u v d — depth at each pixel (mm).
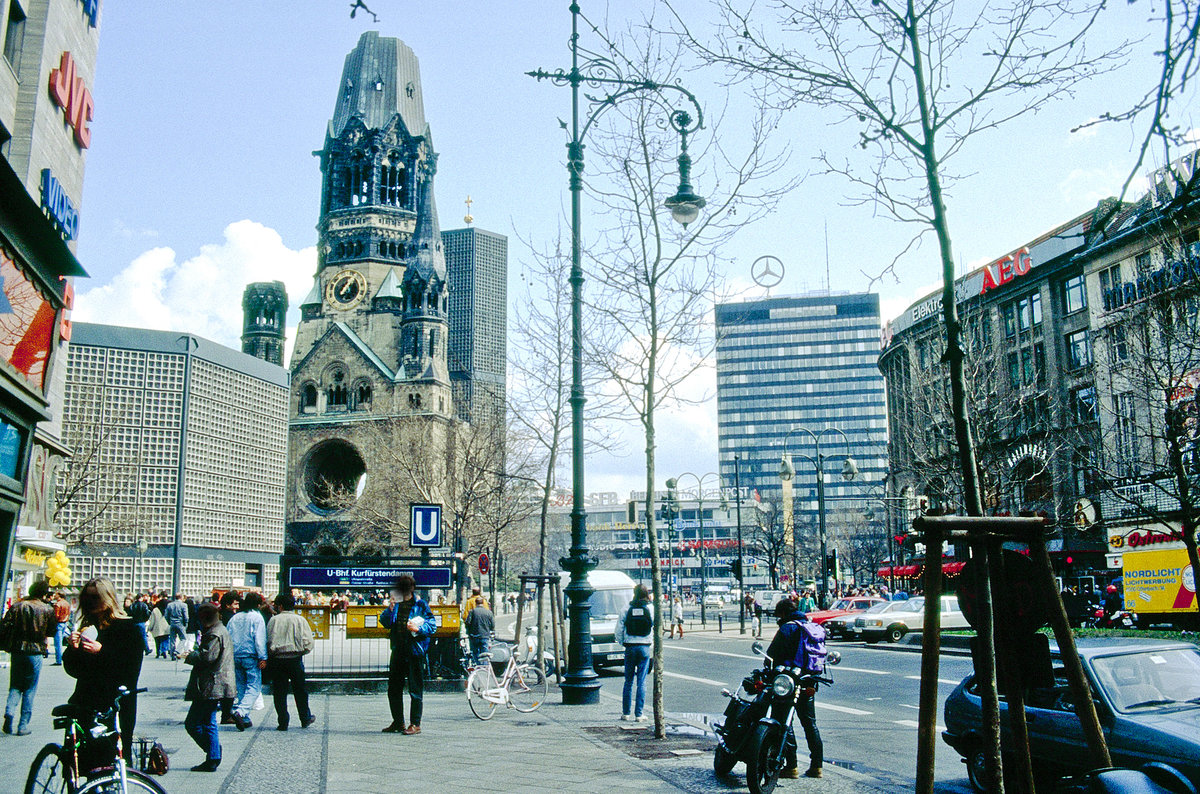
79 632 8125
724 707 18172
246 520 74625
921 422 39406
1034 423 42219
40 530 31344
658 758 11273
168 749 12070
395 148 119688
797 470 169125
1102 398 39375
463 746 12320
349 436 102812
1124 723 8445
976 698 10273
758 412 172000
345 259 115688
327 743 12625
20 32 24531
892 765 12164
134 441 65812
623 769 10539
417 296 109250
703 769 10531
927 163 7711
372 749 12086
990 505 33906
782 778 10195
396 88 122812
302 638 14422
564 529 128000
